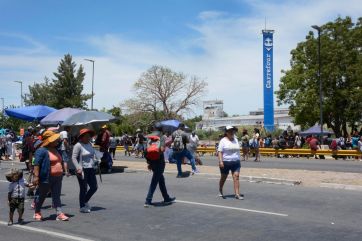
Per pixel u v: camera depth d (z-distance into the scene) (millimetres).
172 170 18484
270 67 47000
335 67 45750
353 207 10297
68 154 17062
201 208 10273
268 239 7473
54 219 9289
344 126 48719
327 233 7859
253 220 8945
